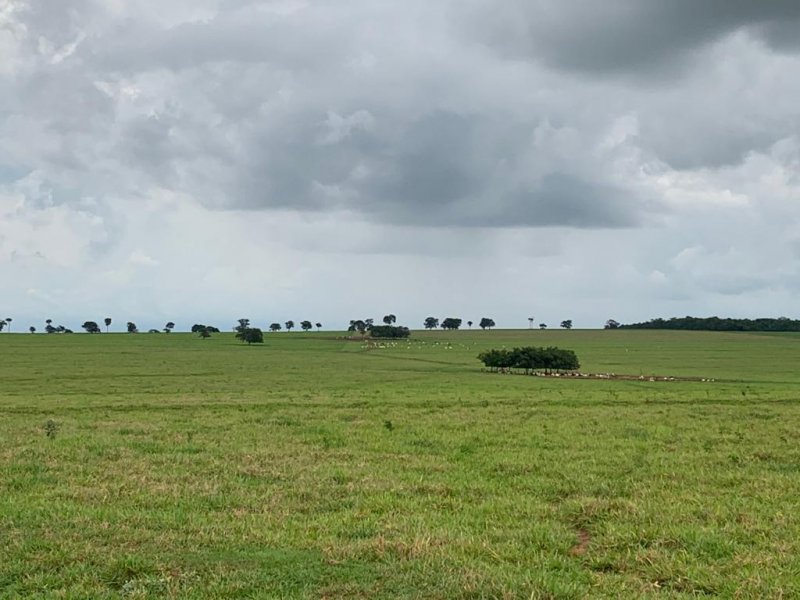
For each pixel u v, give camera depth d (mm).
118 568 10570
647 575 10953
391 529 13117
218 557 11188
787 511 14664
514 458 20906
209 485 16859
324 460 20500
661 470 19125
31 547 11602
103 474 18156
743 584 10312
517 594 9594
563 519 14352
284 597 9461
